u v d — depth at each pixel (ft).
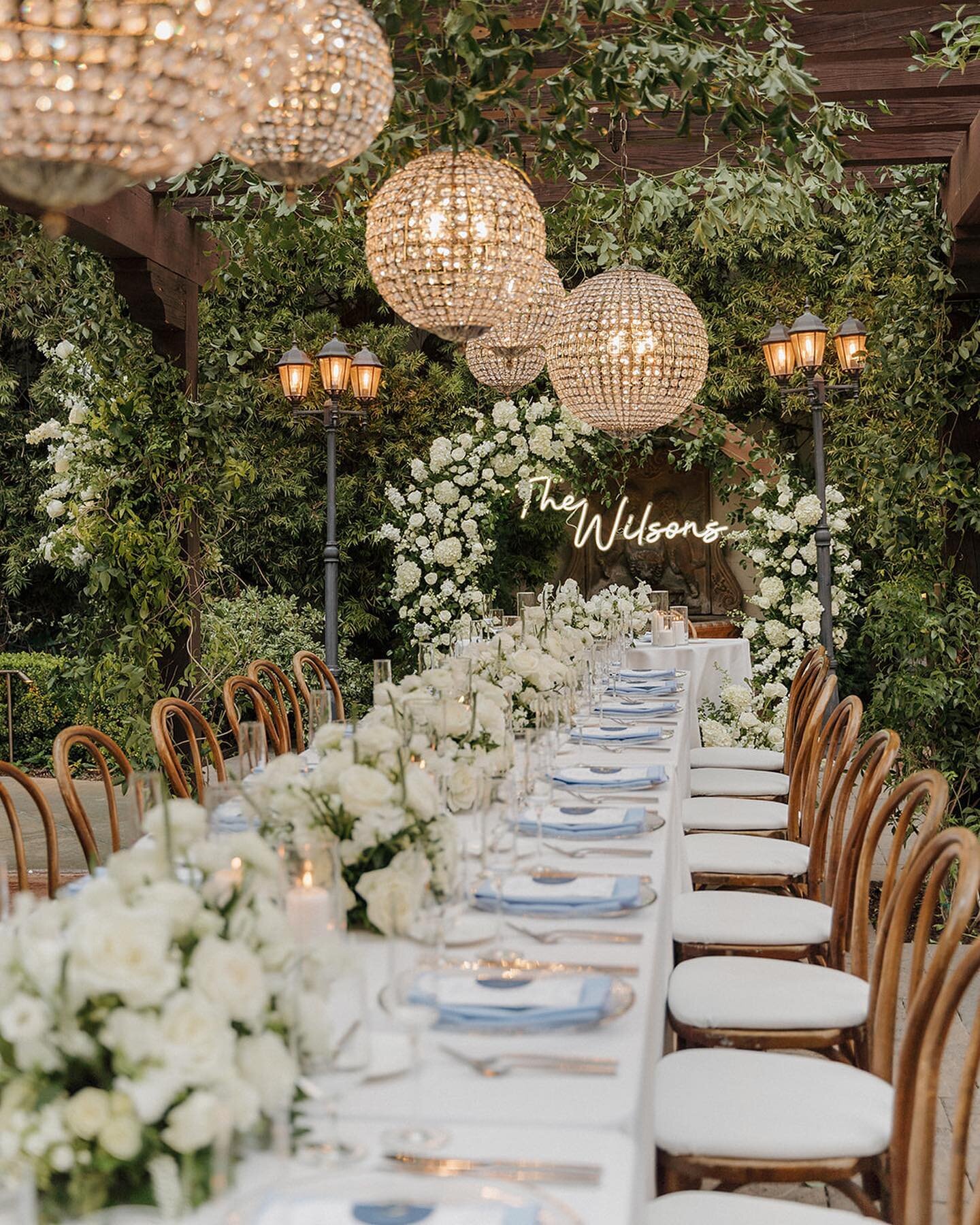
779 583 28.89
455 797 8.62
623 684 17.66
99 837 21.53
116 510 19.85
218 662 22.26
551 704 9.01
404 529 33.17
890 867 8.16
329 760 6.59
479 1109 4.44
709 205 17.02
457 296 11.51
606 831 8.57
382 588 34.42
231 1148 3.52
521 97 14.43
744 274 33.63
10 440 33.47
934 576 18.43
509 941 6.33
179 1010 3.57
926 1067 5.93
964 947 15.37
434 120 12.28
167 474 19.99
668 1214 5.81
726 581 36.42
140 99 5.99
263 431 33.65
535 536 33.94
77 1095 3.48
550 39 11.13
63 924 4.10
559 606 22.94
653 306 15.58
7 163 6.20
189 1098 3.44
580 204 18.07
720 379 33.40
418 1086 4.28
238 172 16.39
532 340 15.49
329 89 8.70
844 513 28.48
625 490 36.78
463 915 6.73
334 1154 3.97
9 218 19.76
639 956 6.10
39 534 33.65
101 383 19.98
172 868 4.53
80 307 19.48
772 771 17.70
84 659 20.94
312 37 8.43
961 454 18.48
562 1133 4.25
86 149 6.21
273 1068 3.71
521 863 7.54
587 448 31.12
